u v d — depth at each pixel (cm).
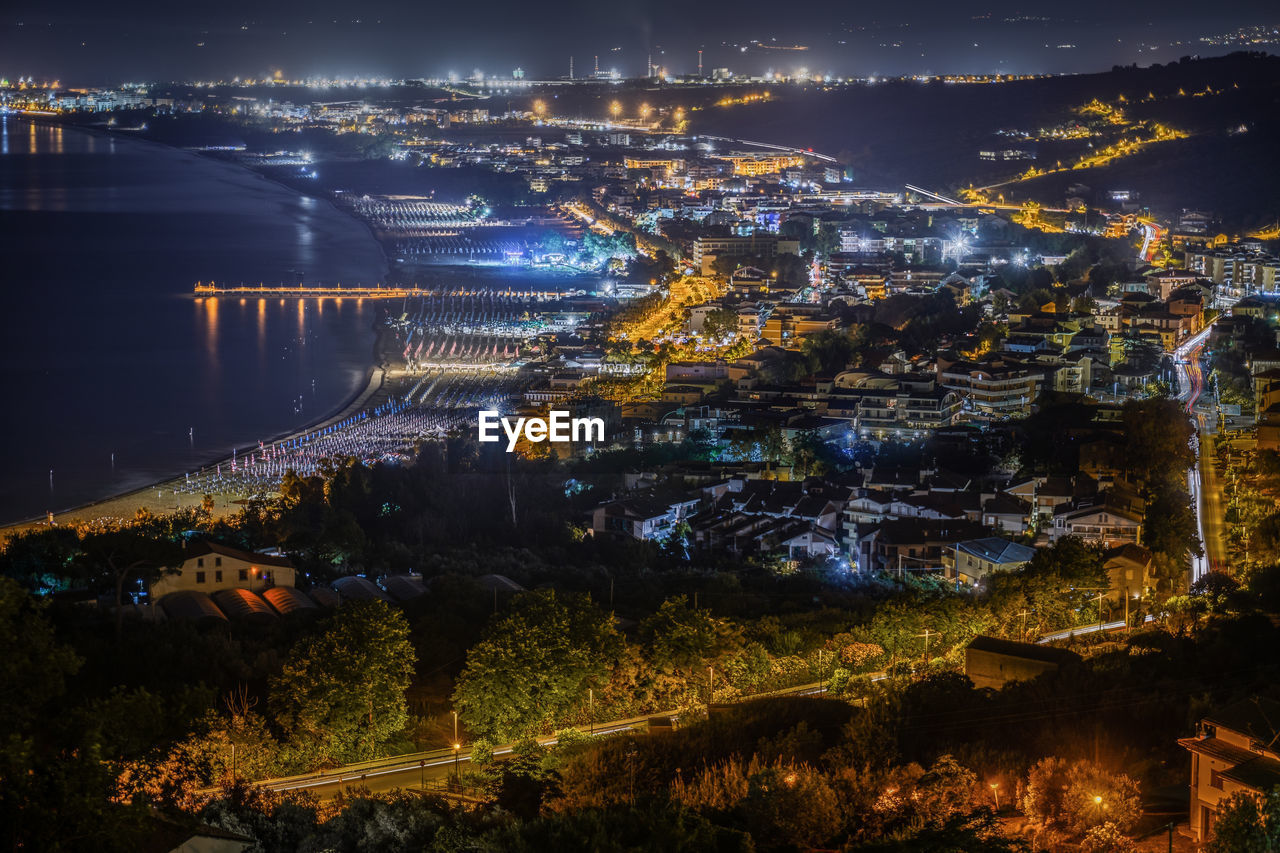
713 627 13025
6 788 5475
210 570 16200
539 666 11588
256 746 10594
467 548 19975
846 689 12188
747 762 9625
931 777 8544
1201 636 13088
